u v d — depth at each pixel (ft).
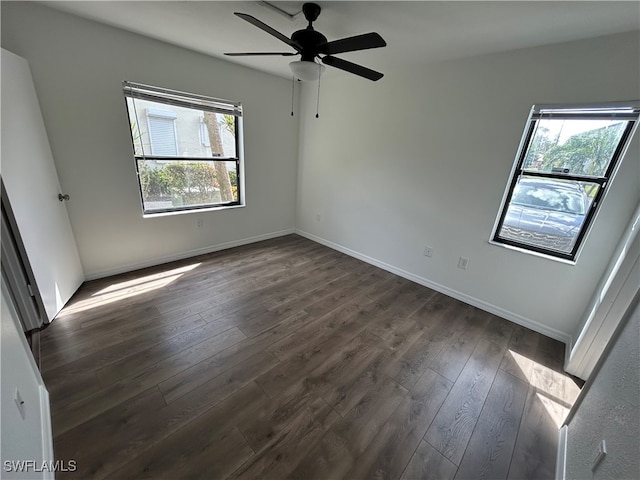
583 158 6.90
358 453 4.45
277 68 10.91
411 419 5.08
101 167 8.44
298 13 6.23
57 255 7.41
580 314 7.24
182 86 9.37
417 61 8.64
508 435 4.90
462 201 8.85
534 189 7.72
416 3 5.42
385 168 10.63
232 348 6.55
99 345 6.31
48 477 3.75
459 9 5.50
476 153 8.27
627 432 2.92
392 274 11.12
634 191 6.09
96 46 7.57
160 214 10.21
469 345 7.23
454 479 4.19
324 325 7.67
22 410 3.58
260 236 13.91
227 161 11.81
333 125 12.03
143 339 6.60
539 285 7.79
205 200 11.55
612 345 4.17
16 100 6.12
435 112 8.86
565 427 4.83
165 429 4.60
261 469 4.14
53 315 7.09
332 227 13.30
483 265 8.77
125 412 4.83
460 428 4.98
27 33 6.60
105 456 4.16
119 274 9.60
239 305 8.29
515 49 7.11
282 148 13.29
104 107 8.09
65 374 5.49
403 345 7.06
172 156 10.14
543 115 7.14
